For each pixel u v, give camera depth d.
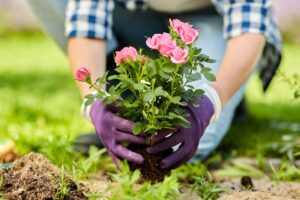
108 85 2.24
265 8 1.92
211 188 1.67
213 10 2.28
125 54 1.50
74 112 2.90
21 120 2.71
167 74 1.50
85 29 1.93
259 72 2.33
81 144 2.14
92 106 1.63
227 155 2.21
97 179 1.87
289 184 1.85
